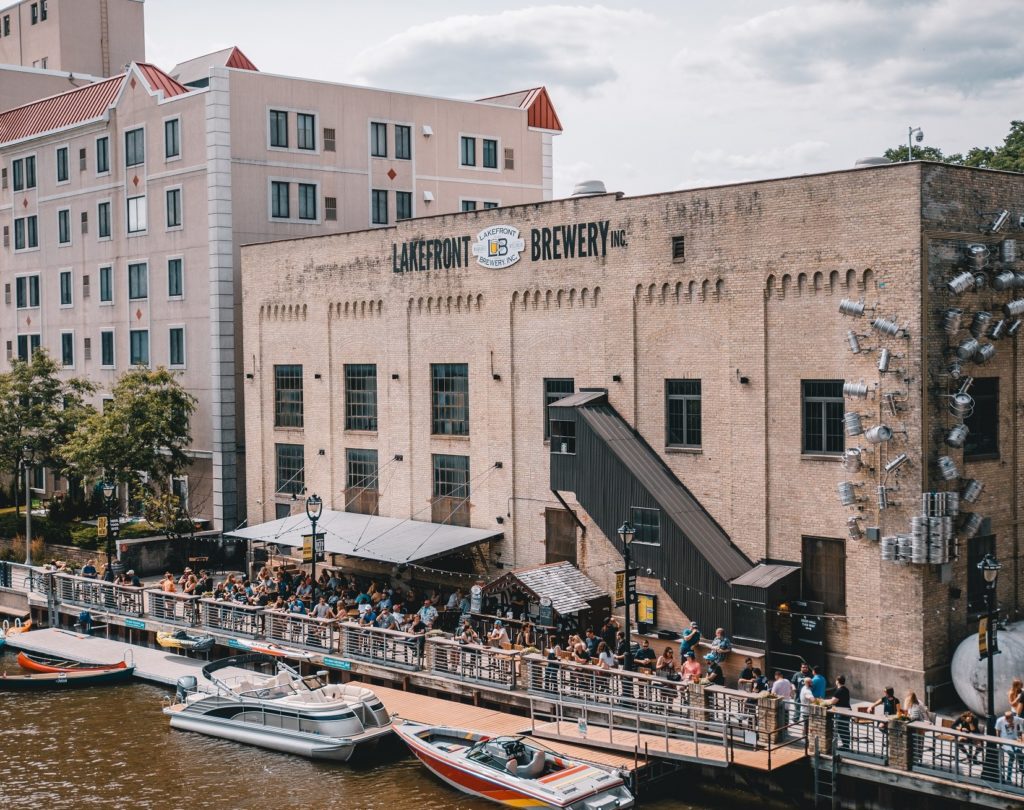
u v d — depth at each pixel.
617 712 30.98
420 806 29.72
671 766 29.73
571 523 39.78
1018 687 28.25
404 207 60.66
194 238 56.00
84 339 64.44
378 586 45.25
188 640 42.41
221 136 54.16
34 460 59.69
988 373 33.25
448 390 43.84
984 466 33.12
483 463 42.53
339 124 57.97
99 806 30.28
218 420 55.03
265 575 47.06
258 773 32.34
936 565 31.31
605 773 28.50
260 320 51.22
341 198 58.12
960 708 31.44
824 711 27.70
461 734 31.53
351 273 47.06
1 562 52.75
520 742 29.83
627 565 32.09
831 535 33.19
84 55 80.06
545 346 40.31
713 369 35.72
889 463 31.64
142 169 59.16
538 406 40.66
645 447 37.47
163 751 34.25
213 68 53.94
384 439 46.25
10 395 58.47
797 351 33.78
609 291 38.22
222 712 35.44
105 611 46.72
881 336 31.84
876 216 31.97
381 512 46.53
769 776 28.53
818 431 33.62
